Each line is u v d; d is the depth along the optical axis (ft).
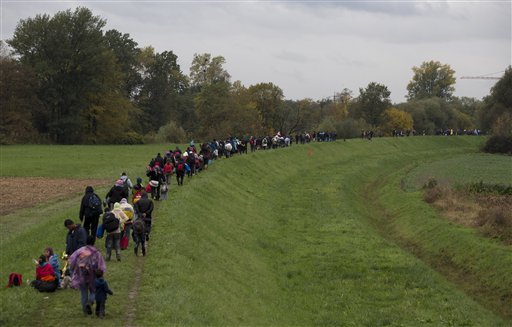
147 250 82.33
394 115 459.73
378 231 142.92
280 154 237.25
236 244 108.06
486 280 98.94
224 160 186.09
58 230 87.56
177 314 59.36
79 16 309.83
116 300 61.67
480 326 77.30
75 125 313.73
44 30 304.50
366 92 455.63
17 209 113.19
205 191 134.21
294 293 90.07
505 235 115.03
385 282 96.22
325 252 113.39
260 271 96.84
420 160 323.37
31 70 295.48
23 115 295.69
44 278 62.39
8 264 73.20
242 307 73.61
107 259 75.77
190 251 86.99
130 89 415.85
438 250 118.42
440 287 94.48
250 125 363.97
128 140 335.26
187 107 459.32
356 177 229.45
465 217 136.67
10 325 53.31
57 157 206.49
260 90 406.21
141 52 428.97
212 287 75.66
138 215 83.61
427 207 152.76
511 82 409.49
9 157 204.64
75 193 130.41
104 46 321.11
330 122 394.11
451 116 549.13
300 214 150.00
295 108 418.51
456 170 257.96
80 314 56.70
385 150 339.77
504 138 370.53
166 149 254.27
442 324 77.51
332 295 89.45
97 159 200.64
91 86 312.50
